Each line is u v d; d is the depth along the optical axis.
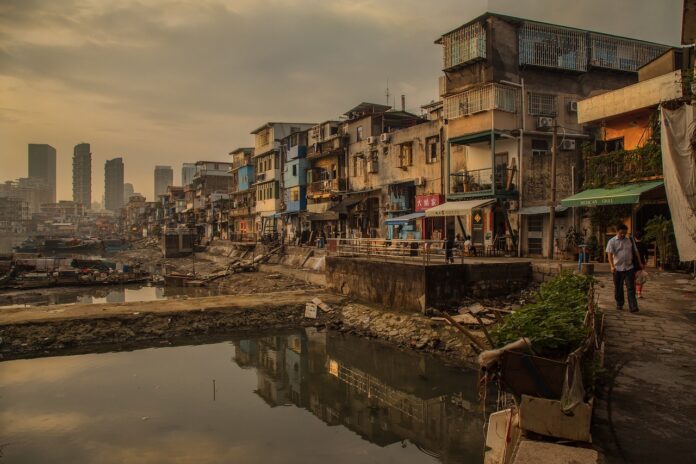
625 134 20.64
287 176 49.41
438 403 12.34
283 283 32.72
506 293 19.02
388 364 15.45
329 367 16.11
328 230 42.28
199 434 11.09
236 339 19.47
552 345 5.22
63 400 13.01
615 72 27.69
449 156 27.14
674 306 11.23
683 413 5.67
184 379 14.91
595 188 20.22
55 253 89.12
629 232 19.50
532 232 24.16
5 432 11.05
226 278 38.56
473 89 25.30
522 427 5.00
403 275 19.61
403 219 29.83
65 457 9.88
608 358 7.68
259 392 13.94
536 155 24.73
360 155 36.91
